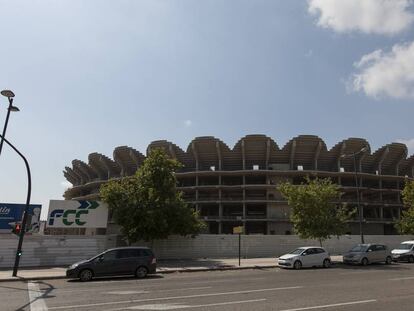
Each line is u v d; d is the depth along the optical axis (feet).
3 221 93.15
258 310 32.83
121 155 264.11
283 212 240.12
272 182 247.29
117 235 104.78
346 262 100.12
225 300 38.60
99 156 273.33
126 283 57.52
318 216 113.60
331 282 56.49
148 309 33.40
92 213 102.68
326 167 259.19
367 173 255.50
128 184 108.47
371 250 100.12
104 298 40.70
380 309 33.40
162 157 110.32
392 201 254.88
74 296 42.73
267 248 126.62
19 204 95.71
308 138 240.94
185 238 116.78
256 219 235.40
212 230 245.86
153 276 70.23
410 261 108.88
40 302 38.58
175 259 113.50
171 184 109.40
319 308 33.83
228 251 121.49
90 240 98.78
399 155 258.37
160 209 102.99
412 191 158.10
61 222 99.40
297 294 43.09
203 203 242.37
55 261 93.56
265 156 250.57
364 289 47.80
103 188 106.83
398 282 56.49
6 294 45.37
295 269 86.28
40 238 92.63
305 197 114.32
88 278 63.93
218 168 257.55
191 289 48.21
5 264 87.76
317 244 134.31
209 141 243.40
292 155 247.70
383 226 254.68
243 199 239.91
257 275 69.97
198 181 253.24
